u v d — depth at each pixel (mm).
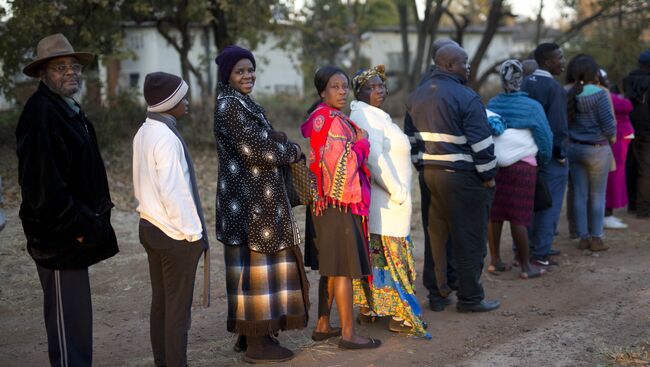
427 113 5254
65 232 3713
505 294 6066
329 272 4617
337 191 4500
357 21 21812
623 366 4340
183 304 4141
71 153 3738
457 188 5230
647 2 17016
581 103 7285
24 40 11766
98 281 6551
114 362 4641
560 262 7137
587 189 7566
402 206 4934
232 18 14180
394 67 32188
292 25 15164
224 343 4992
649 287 6074
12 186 9797
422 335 4969
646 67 8922
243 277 4395
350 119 4883
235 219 4352
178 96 4105
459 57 5301
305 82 23516
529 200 6352
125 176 11070
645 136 8953
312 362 4555
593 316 5367
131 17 14211
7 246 7340
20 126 3688
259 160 4254
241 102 4305
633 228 8594
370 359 4598
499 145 6215
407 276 5047
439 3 20500
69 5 11883
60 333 3842
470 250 5398
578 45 18594
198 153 13375
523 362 4488
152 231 4066
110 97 13844
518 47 35562
